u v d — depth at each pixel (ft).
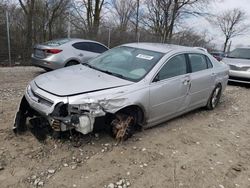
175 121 17.95
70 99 11.54
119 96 12.63
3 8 41.47
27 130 13.64
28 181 10.09
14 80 26.91
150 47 16.87
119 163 11.84
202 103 19.70
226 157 13.78
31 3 47.80
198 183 11.18
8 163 10.98
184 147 14.23
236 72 34.37
